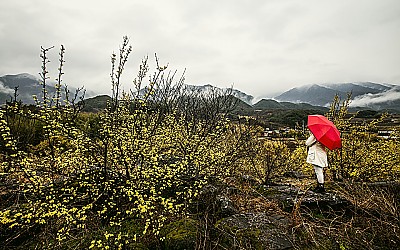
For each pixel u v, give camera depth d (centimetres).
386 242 440
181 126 752
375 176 859
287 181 976
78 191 597
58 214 460
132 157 558
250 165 1033
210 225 500
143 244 496
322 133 639
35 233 547
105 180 557
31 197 550
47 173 558
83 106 577
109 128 546
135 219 569
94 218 539
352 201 546
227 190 685
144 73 550
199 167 679
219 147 813
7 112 512
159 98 683
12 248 503
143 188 534
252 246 455
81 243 484
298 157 1080
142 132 570
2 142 602
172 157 663
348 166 871
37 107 517
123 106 568
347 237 453
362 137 887
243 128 920
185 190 652
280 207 608
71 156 588
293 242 462
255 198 658
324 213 578
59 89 501
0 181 552
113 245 479
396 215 457
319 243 461
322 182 668
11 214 518
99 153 583
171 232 505
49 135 536
